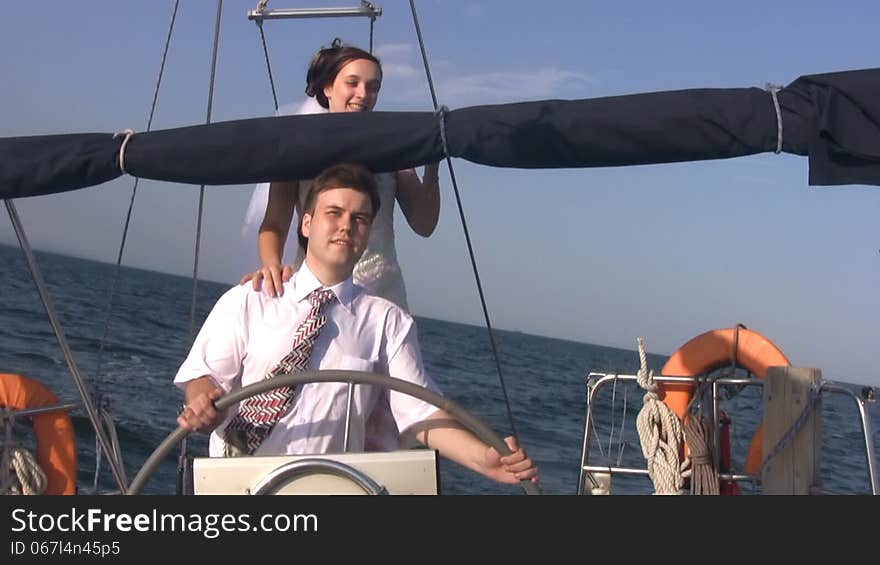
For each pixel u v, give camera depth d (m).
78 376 2.49
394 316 2.51
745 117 2.13
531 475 2.12
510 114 2.22
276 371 2.36
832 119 2.09
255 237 3.36
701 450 3.54
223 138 2.31
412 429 2.42
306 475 2.03
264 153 2.31
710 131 2.15
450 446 2.36
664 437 3.59
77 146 2.32
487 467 2.29
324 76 3.07
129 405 9.80
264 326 2.44
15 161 2.30
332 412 2.37
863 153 2.08
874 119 2.09
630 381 3.75
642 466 8.39
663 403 3.60
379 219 3.05
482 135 2.24
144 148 2.32
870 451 3.05
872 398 3.09
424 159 2.31
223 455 2.41
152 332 19.55
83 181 2.35
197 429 2.14
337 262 2.40
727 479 3.56
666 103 2.16
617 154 2.20
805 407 3.27
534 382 21.20
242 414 2.38
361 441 2.42
